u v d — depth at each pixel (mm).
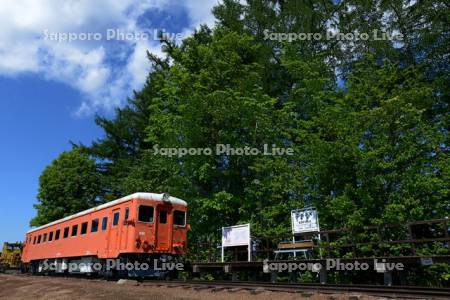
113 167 32000
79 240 19156
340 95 17109
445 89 15562
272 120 19828
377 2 19188
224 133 19109
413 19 17328
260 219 18094
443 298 7488
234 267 14586
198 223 18766
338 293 8992
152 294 10039
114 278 16500
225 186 19812
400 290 8734
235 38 21547
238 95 19359
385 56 18016
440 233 13039
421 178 12773
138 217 15305
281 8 24750
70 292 11469
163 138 20703
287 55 20828
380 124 14016
